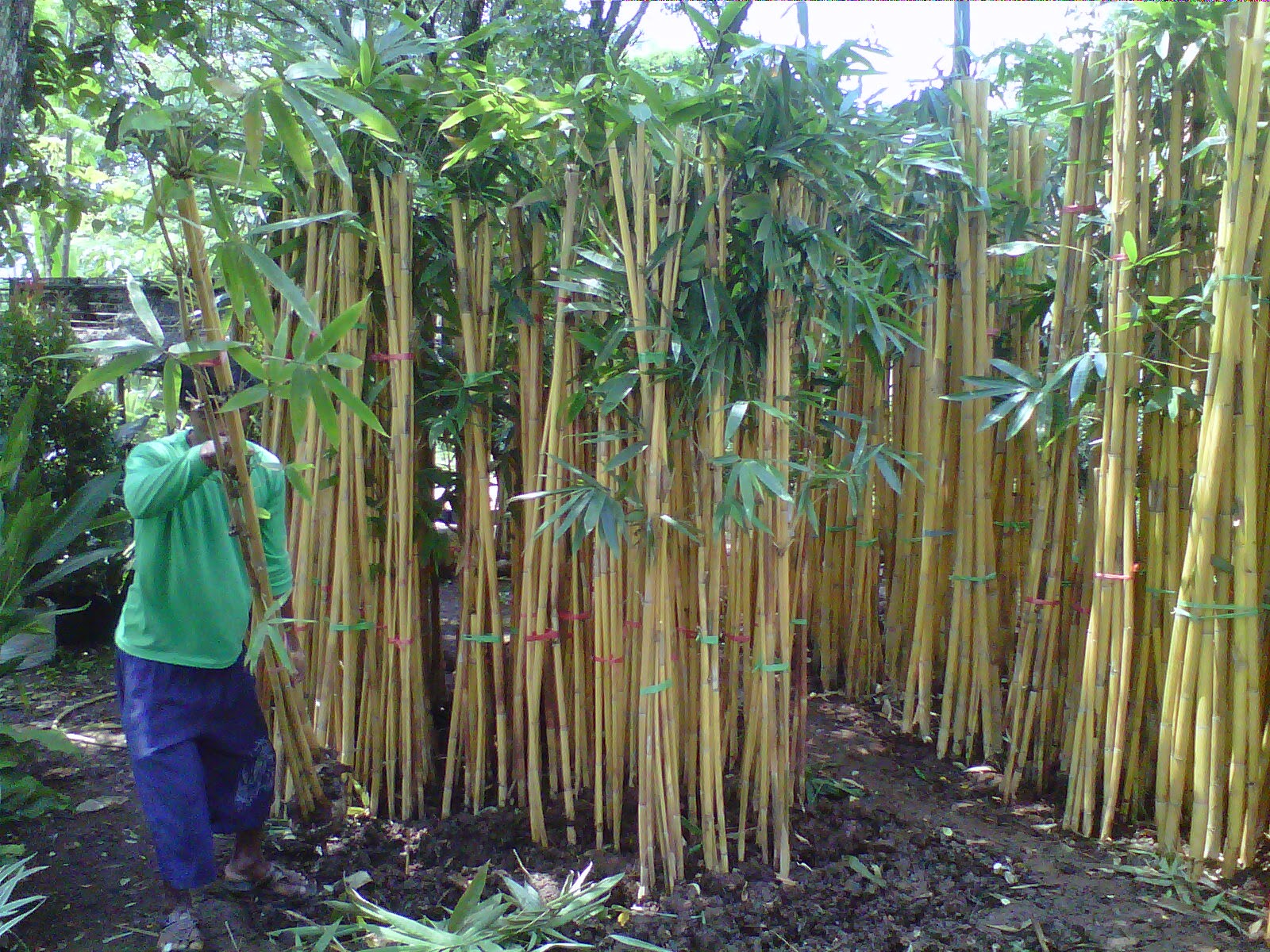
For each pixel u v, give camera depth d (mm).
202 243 2096
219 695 2619
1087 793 3207
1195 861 2930
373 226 3121
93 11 4848
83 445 5574
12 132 3422
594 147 2896
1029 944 2604
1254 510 2791
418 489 3455
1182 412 3088
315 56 3018
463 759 3457
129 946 2576
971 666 3834
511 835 3109
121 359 2012
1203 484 2830
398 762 3283
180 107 2088
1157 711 3273
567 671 3270
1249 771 2902
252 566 2375
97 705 4555
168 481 2357
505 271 3436
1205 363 3072
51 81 4871
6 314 5500
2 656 4918
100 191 6066
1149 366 3012
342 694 3256
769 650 2848
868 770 3773
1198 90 3027
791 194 2713
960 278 3742
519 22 5648
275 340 2104
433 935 2426
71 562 3512
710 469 2768
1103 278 3367
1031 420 3871
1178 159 3041
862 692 4562
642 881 2764
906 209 3916
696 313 2730
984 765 3830
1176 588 3129
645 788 2768
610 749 2984
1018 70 4727
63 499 5461
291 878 2809
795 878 2895
